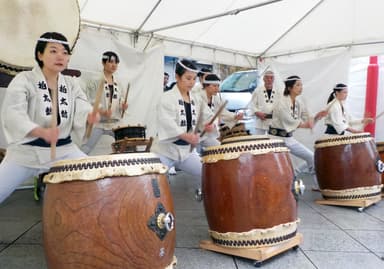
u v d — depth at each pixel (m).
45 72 1.85
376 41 4.48
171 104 2.39
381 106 4.99
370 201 2.86
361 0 3.90
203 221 2.59
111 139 4.14
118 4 3.40
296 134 5.21
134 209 1.24
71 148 1.99
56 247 1.26
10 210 2.95
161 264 1.31
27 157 1.88
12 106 1.69
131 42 3.99
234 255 1.87
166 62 5.38
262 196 1.76
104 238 1.20
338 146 2.93
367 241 2.08
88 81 3.53
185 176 5.02
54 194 1.28
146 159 1.34
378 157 2.97
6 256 1.91
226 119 3.90
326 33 4.57
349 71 4.70
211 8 3.68
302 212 2.81
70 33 3.19
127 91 3.59
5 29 2.87
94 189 1.22
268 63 5.17
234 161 1.79
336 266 1.72
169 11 3.64
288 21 4.28
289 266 1.73
